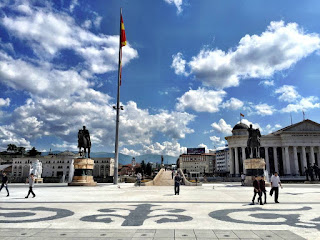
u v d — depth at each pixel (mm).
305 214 12500
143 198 19812
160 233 8766
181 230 9203
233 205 15734
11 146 187000
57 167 148125
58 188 31938
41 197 20641
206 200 18453
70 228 9555
